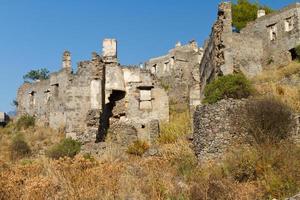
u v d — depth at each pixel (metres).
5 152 36.22
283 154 18.53
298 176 16.95
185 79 54.00
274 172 17.55
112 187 15.94
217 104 23.69
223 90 28.39
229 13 37.94
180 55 55.94
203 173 19.25
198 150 23.59
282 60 40.53
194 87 40.47
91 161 20.39
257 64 40.34
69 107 36.31
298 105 25.27
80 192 15.57
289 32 40.72
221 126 23.17
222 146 22.81
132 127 35.81
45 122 53.81
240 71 37.22
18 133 49.75
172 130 31.03
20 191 15.95
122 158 25.03
